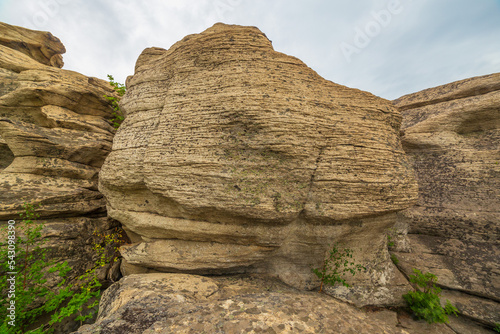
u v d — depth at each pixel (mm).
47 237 6562
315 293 5699
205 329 3209
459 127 8594
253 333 3150
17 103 8711
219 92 5535
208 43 6148
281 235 5543
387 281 6070
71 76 9953
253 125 5125
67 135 8492
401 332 3621
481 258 6535
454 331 5184
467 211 7320
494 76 8312
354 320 3746
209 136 5309
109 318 3592
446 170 8227
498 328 5125
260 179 5070
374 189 5371
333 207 5297
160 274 5676
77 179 8383
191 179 5203
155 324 3305
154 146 5609
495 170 7371
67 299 6223
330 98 5660
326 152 5285
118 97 10680
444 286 6207
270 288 5543
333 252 5914
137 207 6281
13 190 6820
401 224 7871
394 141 5848
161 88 6555
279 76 5578
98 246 7484
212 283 5367
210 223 5625
